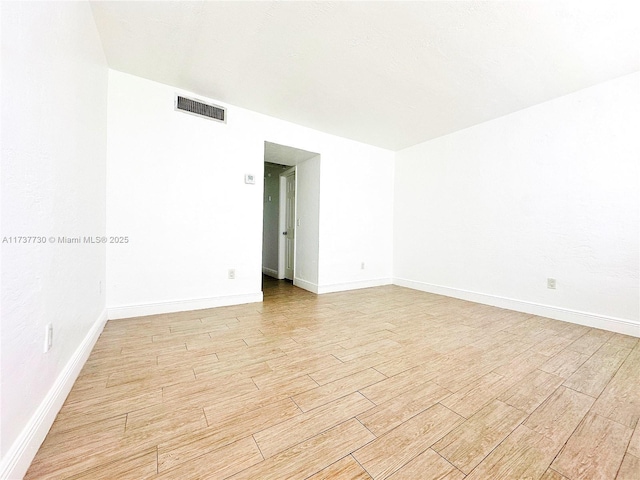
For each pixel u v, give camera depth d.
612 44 1.83
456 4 1.52
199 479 0.84
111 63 2.18
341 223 3.85
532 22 1.64
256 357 1.72
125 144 2.32
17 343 0.83
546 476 0.88
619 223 2.26
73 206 1.38
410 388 1.39
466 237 3.39
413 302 3.22
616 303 2.28
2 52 0.76
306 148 3.44
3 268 0.76
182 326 2.24
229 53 2.02
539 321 2.53
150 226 2.46
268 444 0.99
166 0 1.55
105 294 2.25
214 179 2.78
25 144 0.89
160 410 1.18
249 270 3.05
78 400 1.23
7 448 0.77
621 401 1.30
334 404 1.25
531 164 2.79
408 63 2.10
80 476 0.84
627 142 2.21
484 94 2.55
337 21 1.67
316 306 2.99
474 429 1.09
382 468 0.90
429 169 3.86
